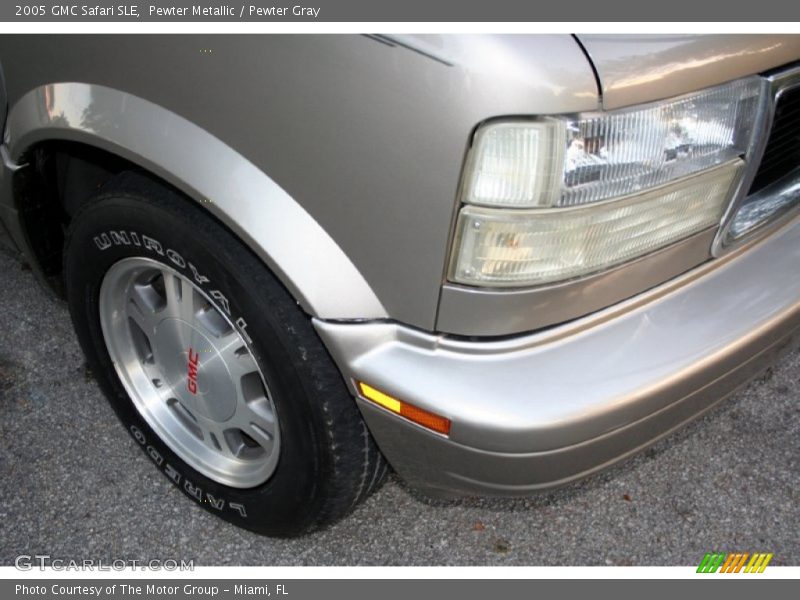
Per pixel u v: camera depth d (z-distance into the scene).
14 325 2.74
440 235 1.48
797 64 1.70
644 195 1.56
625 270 1.64
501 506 2.27
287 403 1.77
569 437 1.56
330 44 1.48
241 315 1.74
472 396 1.55
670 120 1.53
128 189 1.82
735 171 1.68
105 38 1.74
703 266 1.83
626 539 2.20
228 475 2.10
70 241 2.03
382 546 2.16
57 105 1.88
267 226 1.60
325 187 1.55
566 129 1.42
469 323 1.56
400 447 1.71
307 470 1.85
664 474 2.37
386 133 1.46
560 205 1.47
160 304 2.08
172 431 2.19
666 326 1.71
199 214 1.74
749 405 2.59
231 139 1.63
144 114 1.73
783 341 1.91
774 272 1.89
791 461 2.42
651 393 1.61
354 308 1.61
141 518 2.19
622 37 1.46
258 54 1.55
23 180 2.12
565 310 1.61
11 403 2.47
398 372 1.59
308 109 1.52
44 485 2.25
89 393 2.52
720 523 2.25
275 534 2.09
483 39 1.39
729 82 1.58
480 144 1.41
